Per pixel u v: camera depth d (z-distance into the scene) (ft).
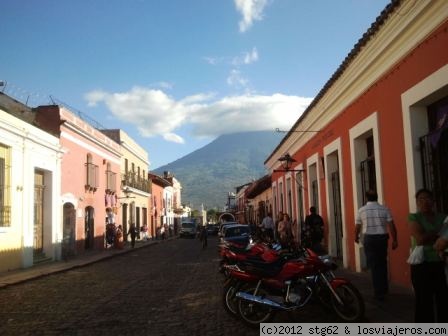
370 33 32.30
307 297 24.71
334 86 43.75
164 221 197.26
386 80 34.19
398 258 33.14
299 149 68.74
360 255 41.55
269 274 24.91
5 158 58.85
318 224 47.03
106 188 103.76
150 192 160.25
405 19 28.66
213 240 138.82
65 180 78.89
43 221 72.02
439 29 26.37
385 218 28.81
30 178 64.23
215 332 24.07
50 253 71.56
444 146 27.99
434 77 26.96
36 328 26.13
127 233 127.03
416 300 19.17
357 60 36.73
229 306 26.55
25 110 76.23
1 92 73.41
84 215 89.35
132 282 45.14
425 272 18.86
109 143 105.19
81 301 34.78
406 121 30.81
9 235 58.54
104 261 74.13
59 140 76.48
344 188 45.06
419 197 19.60
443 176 28.04
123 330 24.95
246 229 65.00
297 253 26.23
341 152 45.73
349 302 24.34
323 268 24.91
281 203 88.48
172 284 42.50
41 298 37.27
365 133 39.47
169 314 28.78
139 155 142.31
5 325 27.22
